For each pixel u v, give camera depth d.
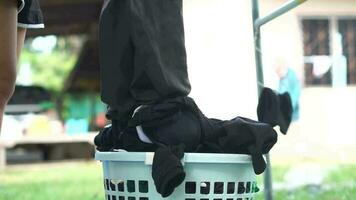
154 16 2.24
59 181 8.20
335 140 12.01
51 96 16.25
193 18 11.38
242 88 11.34
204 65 11.36
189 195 2.14
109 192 2.31
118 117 2.30
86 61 16.17
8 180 8.73
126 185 2.21
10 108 14.59
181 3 2.34
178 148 2.11
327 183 5.75
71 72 16.50
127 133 2.29
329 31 12.23
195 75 11.34
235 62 11.37
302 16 12.01
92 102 16.52
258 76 3.11
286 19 11.85
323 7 12.20
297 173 6.38
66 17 12.27
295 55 11.91
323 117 12.09
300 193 5.15
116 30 2.27
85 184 7.51
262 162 2.16
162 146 2.12
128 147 2.29
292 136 11.56
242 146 2.22
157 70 2.18
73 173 9.90
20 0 2.14
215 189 2.16
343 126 12.12
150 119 2.18
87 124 15.44
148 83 2.23
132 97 2.26
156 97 2.21
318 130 12.01
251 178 2.28
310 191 5.21
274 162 9.55
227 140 2.21
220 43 11.40
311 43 12.13
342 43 12.31
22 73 29.75
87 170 10.66
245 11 11.38
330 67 12.27
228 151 2.25
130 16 2.22
